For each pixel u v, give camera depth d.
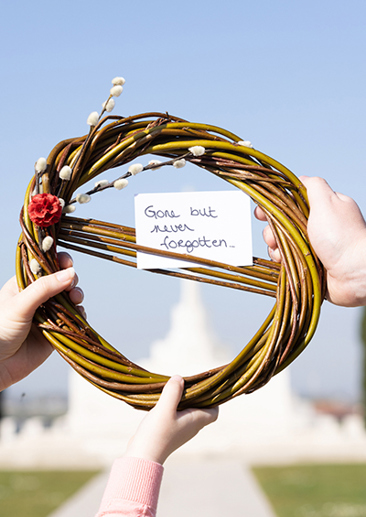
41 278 1.68
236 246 1.86
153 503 1.48
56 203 1.72
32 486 11.81
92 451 19.50
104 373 1.69
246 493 9.53
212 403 1.69
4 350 1.76
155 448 1.54
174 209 1.88
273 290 1.84
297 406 25.83
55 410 68.75
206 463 16.31
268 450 19.52
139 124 1.91
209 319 24.38
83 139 1.89
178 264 1.84
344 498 9.58
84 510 8.14
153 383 1.69
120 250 1.84
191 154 1.89
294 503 9.04
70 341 1.72
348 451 19.02
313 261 1.80
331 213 1.77
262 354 1.69
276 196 1.88
